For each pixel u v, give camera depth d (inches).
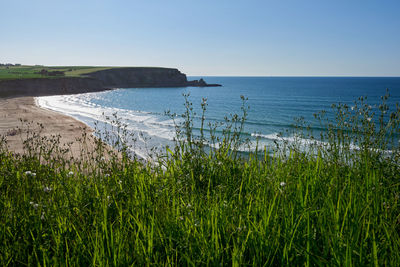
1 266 83.8
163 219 100.6
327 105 2787.9
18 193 133.1
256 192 124.1
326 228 88.3
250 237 87.0
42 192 129.8
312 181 125.6
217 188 133.8
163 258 87.7
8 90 3809.1
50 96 4266.7
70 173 167.6
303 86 7130.9
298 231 87.6
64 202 120.1
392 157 136.1
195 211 102.0
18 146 688.4
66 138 898.7
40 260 89.2
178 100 3668.8
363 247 78.6
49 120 1494.8
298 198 108.1
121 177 161.2
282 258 78.4
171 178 147.1
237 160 168.9
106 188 136.3
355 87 6348.4
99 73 6560.0
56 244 89.2
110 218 107.3
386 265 73.5
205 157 167.6
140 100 3720.5
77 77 5359.3
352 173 133.6
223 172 156.7
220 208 104.4
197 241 86.4
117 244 88.2
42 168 183.8
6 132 977.5
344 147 159.6
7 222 105.3
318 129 797.9
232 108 2593.5
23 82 4141.2
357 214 87.4
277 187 118.7
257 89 6082.7
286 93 4660.4
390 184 117.0
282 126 1411.2
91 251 91.2
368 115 153.3
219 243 90.5
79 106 2851.9
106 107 2787.9
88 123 1453.0
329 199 99.3
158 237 90.5
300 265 80.7
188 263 78.5
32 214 106.3
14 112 1871.3
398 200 103.5
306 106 2706.7
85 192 138.3
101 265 77.7
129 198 122.9
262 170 158.1
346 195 108.7
